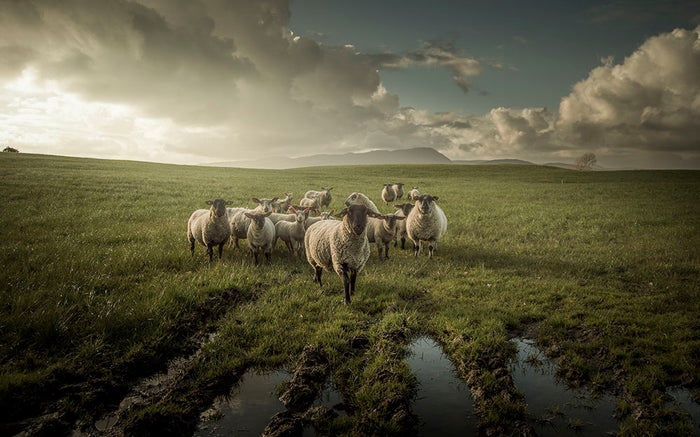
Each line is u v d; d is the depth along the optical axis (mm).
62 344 5023
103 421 3887
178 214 17719
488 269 9891
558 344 5656
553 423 3959
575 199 28781
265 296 7410
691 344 5223
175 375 4738
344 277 7340
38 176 27641
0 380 4016
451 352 5496
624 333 5746
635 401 4262
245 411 4141
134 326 5594
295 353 5332
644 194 31562
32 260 8164
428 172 62719
